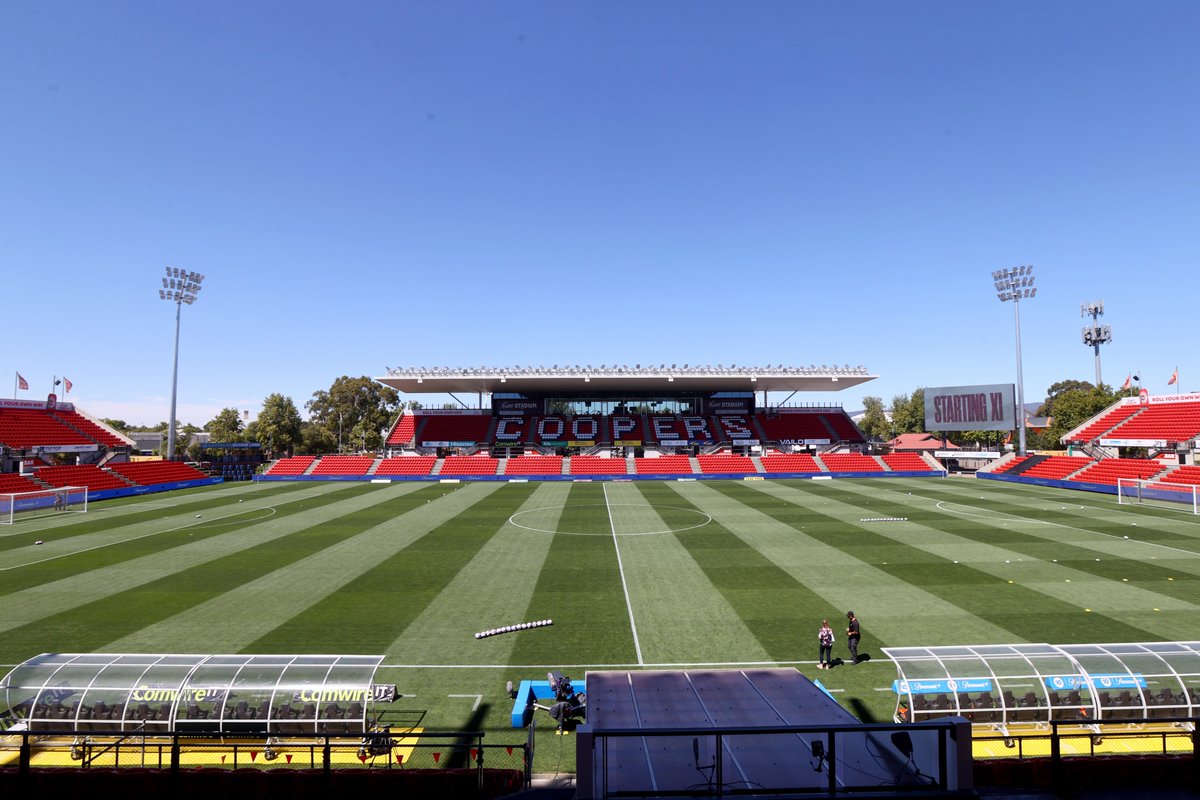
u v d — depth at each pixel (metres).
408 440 90.44
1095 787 9.41
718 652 19.02
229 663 14.60
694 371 79.31
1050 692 13.84
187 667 14.38
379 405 133.12
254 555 32.28
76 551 33.25
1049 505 49.81
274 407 108.38
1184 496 50.53
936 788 7.70
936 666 14.35
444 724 14.81
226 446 86.38
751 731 7.36
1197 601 23.48
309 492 62.19
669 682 12.14
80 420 70.06
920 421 148.25
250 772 10.11
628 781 8.33
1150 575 27.33
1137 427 67.50
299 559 31.34
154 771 10.05
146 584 26.50
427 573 28.50
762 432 92.69
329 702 13.86
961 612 22.42
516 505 51.62
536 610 23.05
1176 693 13.77
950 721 7.66
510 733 14.45
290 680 14.15
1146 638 19.67
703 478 75.31
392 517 45.19
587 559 31.33
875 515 44.97
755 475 77.12
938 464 81.69
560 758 13.43
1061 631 20.39
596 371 79.31
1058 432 89.69
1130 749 13.47
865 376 79.75
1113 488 57.34
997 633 20.30
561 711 14.64
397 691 16.47
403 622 21.70
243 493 61.41
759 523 41.81
